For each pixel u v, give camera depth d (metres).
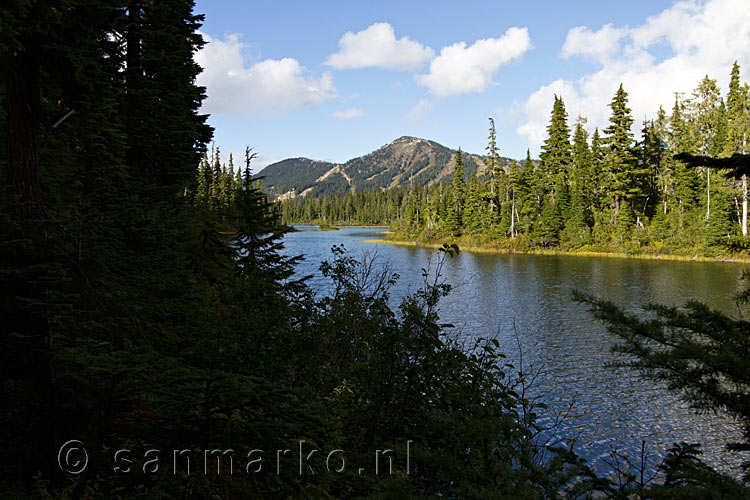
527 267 44.31
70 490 3.33
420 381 5.76
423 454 3.74
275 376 6.02
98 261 4.61
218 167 60.34
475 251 61.34
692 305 3.49
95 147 6.98
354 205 180.75
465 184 83.38
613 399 14.87
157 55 13.15
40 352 3.61
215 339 5.80
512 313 26.02
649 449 11.80
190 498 3.23
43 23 5.16
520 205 67.25
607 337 21.33
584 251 56.25
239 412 3.88
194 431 3.41
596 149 62.94
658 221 55.62
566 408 14.24
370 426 5.64
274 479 3.42
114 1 5.95
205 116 17.36
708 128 55.03
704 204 50.94
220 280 7.67
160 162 13.79
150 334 5.05
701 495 2.80
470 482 3.52
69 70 6.03
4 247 3.96
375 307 7.35
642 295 28.78
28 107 5.54
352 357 7.46
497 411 4.80
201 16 15.99
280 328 6.55
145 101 12.95
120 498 3.29
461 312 26.27
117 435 3.48
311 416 3.87
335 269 8.83
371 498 3.54
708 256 46.75
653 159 62.78
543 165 69.56
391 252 58.34
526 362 18.14
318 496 3.91
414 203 92.62
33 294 3.82
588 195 62.91
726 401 3.11
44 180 6.34
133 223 6.20
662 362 3.16
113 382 3.37
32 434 3.35
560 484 3.48
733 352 3.11
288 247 60.91
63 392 3.50
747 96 47.88
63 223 4.63
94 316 4.22
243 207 8.98
